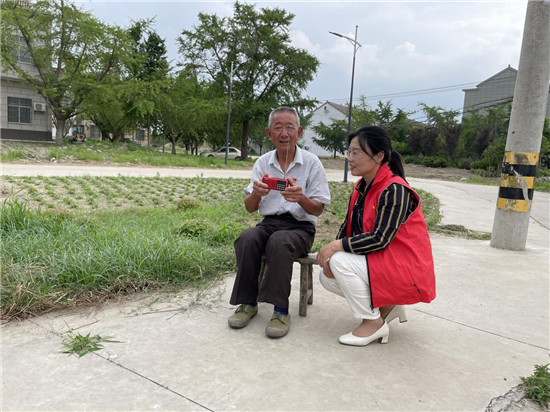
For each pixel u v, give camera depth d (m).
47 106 26.02
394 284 2.50
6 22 20.80
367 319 2.69
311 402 2.05
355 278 2.57
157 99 27.64
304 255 3.09
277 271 2.76
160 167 20.48
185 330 2.82
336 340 2.76
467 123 41.88
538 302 3.64
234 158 35.25
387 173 2.62
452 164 37.06
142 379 2.20
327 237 6.36
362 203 2.76
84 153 20.03
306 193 3.17
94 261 3.50
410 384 2.25
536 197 16.14
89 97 23.77
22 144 22.14
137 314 3.06
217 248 4.67
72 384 2.13
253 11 31.16
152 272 3.67
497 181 26.16
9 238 4.18
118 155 22.34
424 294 2.51
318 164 3.16
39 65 22.88
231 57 31.94
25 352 2.44
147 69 31.05
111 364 2.34
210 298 3.41
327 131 46.97
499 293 3.85
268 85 34.06
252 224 7.14
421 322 3.13
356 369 2.38
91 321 2.91
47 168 15.13
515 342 2.83
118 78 26.02
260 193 2.92
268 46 31.59
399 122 46.94
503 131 39.69
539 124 5.53
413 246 2.53
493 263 4.95
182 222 5.73
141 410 1.94
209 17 31.69
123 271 3.53
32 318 2.92
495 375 2.38
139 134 55.53
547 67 5.38
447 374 2.37
